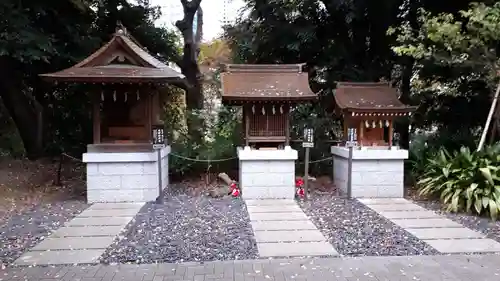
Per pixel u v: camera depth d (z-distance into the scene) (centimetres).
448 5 894
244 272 387
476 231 525
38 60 889
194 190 824
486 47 673
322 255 435
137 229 533
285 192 747
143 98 732
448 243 475
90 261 416
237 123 1009
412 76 1007
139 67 709
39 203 704
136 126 738
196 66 1235
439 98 978
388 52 1002
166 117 1099
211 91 1305
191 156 933
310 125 963
